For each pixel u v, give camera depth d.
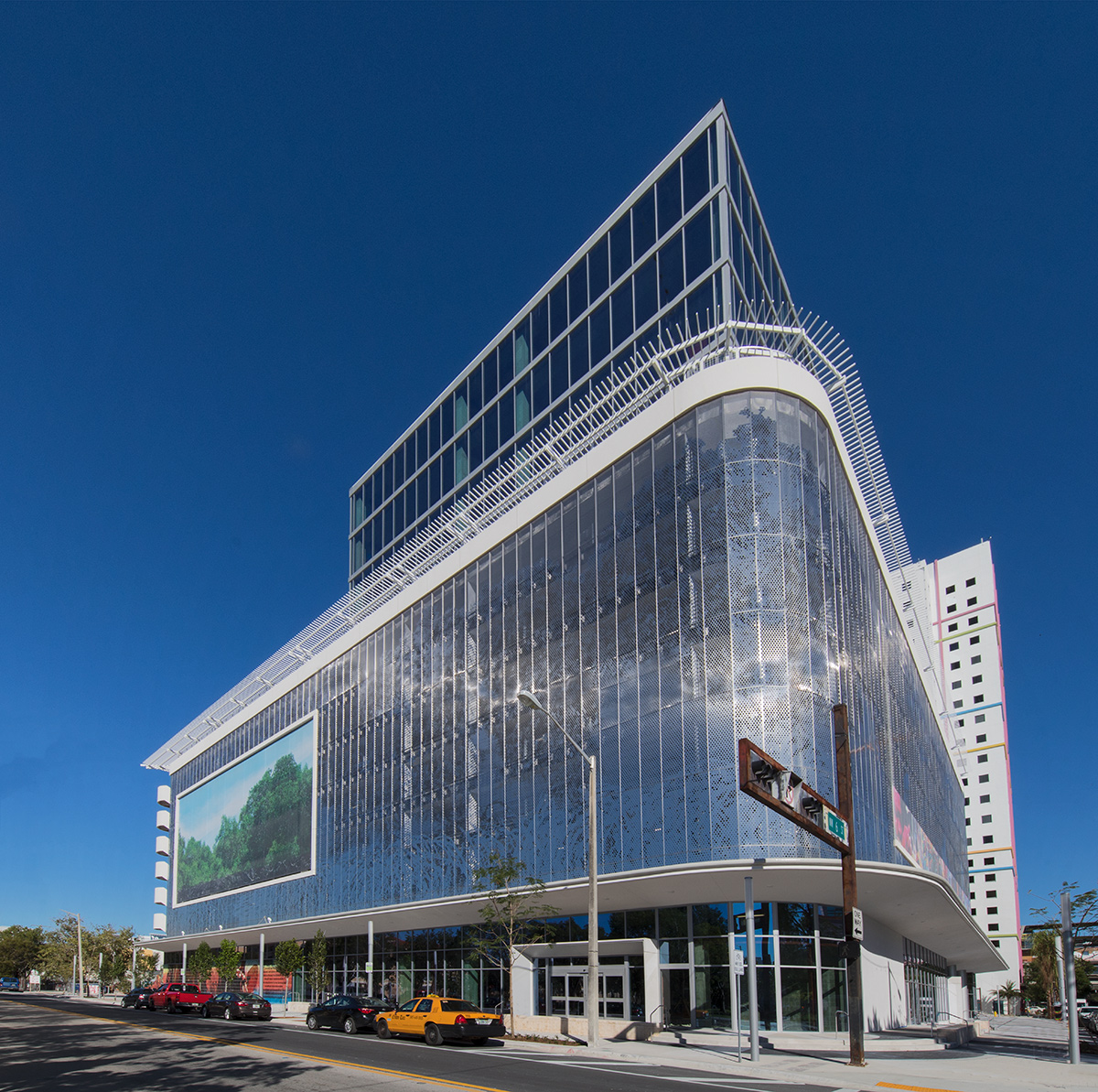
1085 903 46.19
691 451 31.09
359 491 72.38
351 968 51.06
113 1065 20.92
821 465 30.95
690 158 43.00
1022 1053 28.97
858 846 28.83
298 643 61.94
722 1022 27.72
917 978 44.97
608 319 46.50
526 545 38.94
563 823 33.31
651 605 31.41
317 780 56.47
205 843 75.50
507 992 36.38
